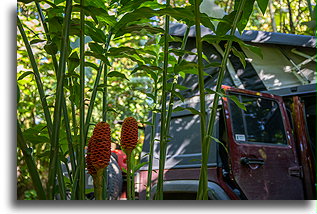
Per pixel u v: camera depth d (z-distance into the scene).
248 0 1.64
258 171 3.03
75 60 1.45
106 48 1.69
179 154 3.25
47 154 1.49
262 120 3.28
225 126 2.97
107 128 1.24
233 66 4.05
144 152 3.60
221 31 1.65
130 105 6.36
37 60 4.80
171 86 1.87
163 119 1.51
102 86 1.50
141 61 1.77
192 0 1.58
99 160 1.21
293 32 6.18
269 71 4.10
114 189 3.56
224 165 3.03
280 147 3.28
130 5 1.66
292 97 3.72
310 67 4.11
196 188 2.97
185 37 1.76
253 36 4.00
